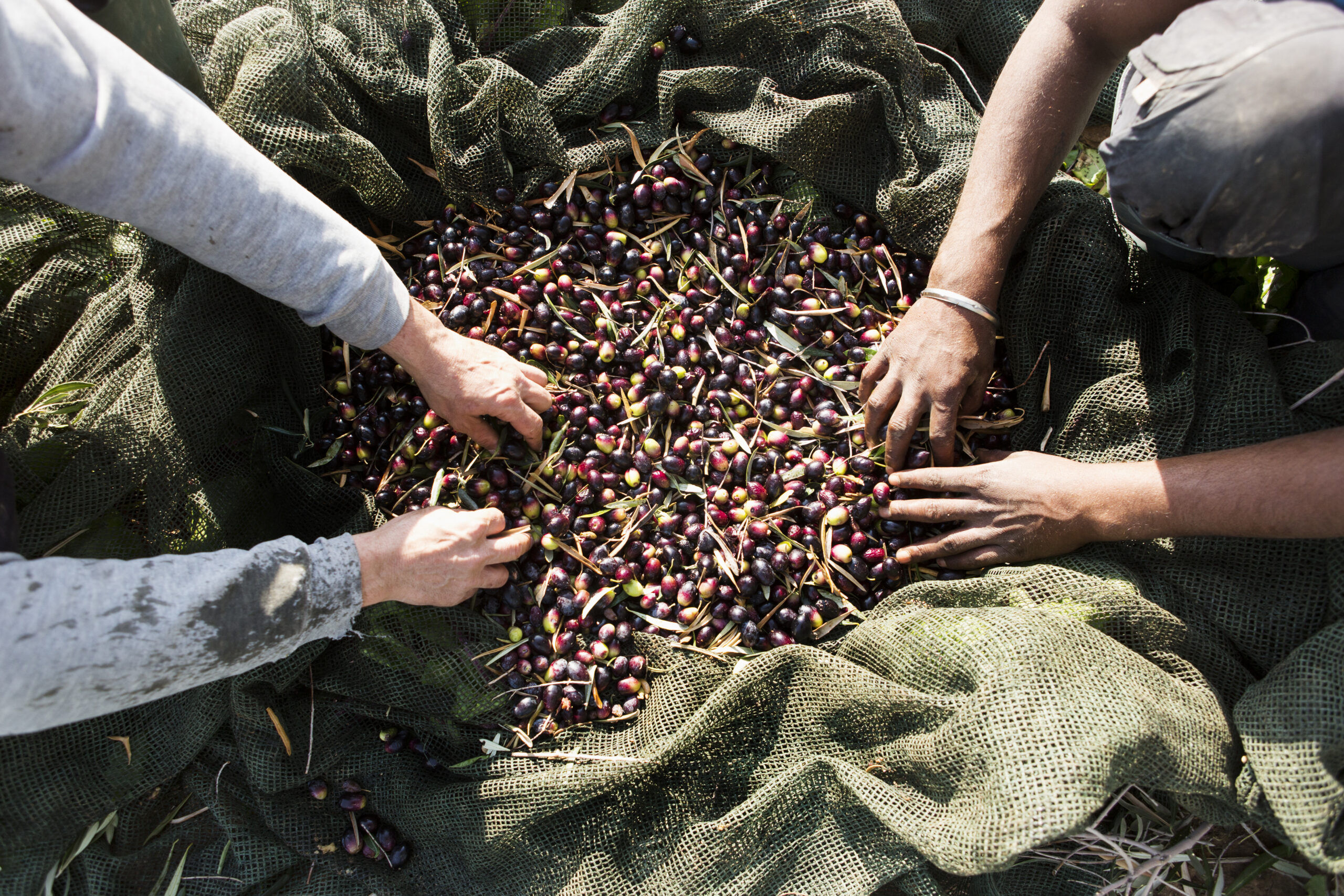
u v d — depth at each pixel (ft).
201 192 2.38
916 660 2.81
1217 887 3.03
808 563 3.15
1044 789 2.49
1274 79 2.30
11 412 3.31
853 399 3.31
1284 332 3.14
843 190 3.43
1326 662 2.64
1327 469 2.52
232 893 3.06
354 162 3.21
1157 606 2.85
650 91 3.51
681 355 3.31
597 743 3.05
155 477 3.06
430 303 3.31
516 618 3.14
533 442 3.13
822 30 3.34
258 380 3.24
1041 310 3.24
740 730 2.96
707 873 2.81
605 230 3.39
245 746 3.03
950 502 2.97
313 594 2.57
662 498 3.21
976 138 3.11
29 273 3.32
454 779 3.08
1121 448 3.08
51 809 2.96
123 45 2.29
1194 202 2.52
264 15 3.23
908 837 2.63
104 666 2.22
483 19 3.54
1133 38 2.73
